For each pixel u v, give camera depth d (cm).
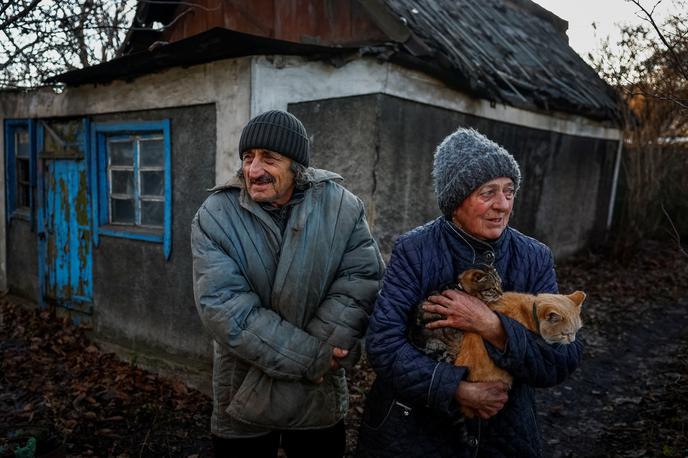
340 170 417
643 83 384
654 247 970
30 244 595
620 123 854
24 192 627
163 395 387
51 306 562
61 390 394
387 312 154
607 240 960
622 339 528
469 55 517
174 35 705
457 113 512
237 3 610
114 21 436
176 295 422
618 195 989
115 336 483
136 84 436
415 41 416
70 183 525
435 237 160
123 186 484
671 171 880
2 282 651
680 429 331
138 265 453
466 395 142
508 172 150
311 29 531
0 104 610
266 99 358
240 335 167
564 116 747
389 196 430
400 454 152
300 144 179
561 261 823
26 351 477
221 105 371
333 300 183
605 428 348
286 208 186
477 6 808
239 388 184
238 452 190
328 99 401
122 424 344
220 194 186
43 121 552
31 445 228
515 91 529
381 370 151
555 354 144
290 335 172
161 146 441
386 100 412
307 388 183
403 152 440
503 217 152
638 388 412
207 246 175
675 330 558
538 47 840
